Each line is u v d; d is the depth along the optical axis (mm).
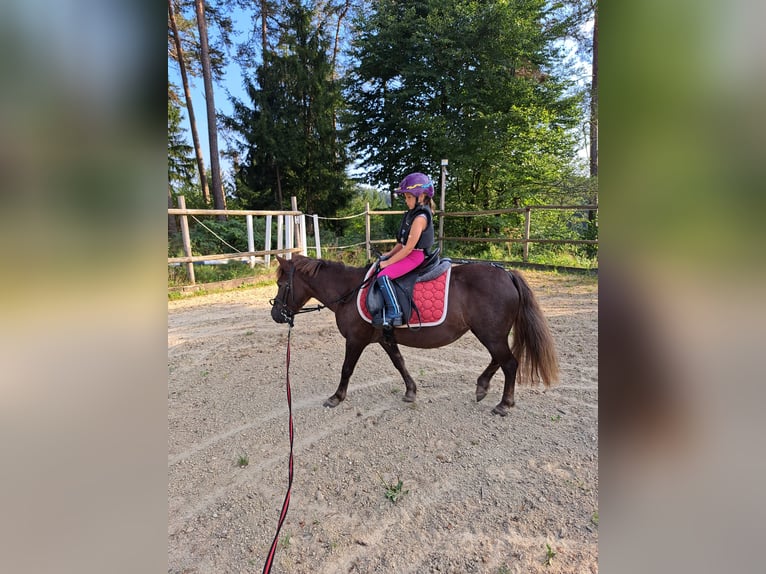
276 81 14594
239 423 3098
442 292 2783
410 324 2791
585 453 2578
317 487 2355
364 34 13445
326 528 2051
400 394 3490
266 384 3801
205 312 6500
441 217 11031
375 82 13414
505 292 2807
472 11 11383
